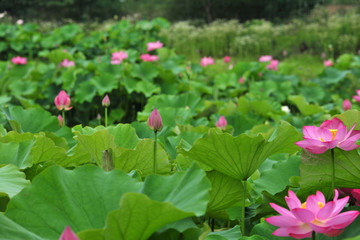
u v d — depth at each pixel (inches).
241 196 69.4
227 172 68.4
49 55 333.4
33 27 545.3
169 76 259.1
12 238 43.3
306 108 217.6
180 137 103.7
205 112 204.8
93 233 41.0
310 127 57.7
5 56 491.2
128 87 241.6
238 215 76.5
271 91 286.7
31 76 298.4
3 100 152.6
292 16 1014.4
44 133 94.1
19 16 1114.7
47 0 1096.8
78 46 428.5
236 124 160.6
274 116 190.2
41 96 257.4
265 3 1068.5
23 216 47.9
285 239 56.7
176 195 48.3
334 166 62.2
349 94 333.4
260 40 639.1
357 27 610.2
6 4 1083.3
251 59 617.9
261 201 74.9
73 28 496.1
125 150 75.5
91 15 1229.1
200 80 319.6
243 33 688.4
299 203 48.9
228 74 305.6
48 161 76.8
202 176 47.9
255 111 204.1
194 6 1141.7
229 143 64.9
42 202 49.2
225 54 668.7
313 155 62.6
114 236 42.5
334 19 688.4
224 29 691.4
